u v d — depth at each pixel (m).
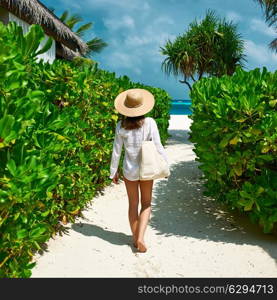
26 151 2.15
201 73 16.03
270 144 3.60
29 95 2.10
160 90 10.05
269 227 3.64
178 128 15.98
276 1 12.85
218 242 3.70
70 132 3.39
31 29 2.26
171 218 4.45
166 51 15.65
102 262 3.17
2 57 1.86
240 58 16.23
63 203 3.62
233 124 3.81
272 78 3.89
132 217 3.54
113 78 5.75
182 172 6.77
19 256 2.35
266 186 3.69
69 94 3.78
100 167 5.05
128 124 3.37
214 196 4.61
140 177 3.32
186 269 3.13
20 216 2.19
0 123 1.78
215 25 16.02
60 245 3.38
